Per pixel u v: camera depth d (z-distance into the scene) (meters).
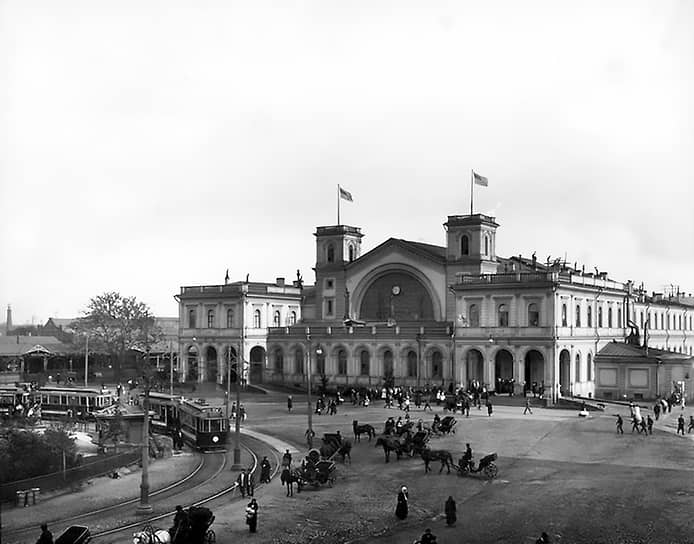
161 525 43.56
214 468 59.81
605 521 43.75
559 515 45.00
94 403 90.19
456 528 43.03
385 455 63.88
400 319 123.19
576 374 104.25
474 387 99.25
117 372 140.12
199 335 130.62
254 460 63.25
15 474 50.31
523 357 100.69
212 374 130.50
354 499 49.66
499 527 43.00
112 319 139.12
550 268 111.06
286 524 44.22
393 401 98.44
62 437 54.94
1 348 142.25
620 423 72.75
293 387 118.00
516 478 54.47
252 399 107.06
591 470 56.50
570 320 103.44
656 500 47.81
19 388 102.19
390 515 45.88
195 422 68.69
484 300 104.06
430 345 109.56
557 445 66.56
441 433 71.94
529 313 100.69
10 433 54.25
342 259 131.00
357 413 89.62
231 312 127.75
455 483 53.47
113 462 57.62
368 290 127.50
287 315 135.88
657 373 101.12
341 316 128.88
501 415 85.12
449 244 118.31
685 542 40.25
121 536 41.50
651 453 62.62
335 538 41.69
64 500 49.09
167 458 64.12
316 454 56.34
